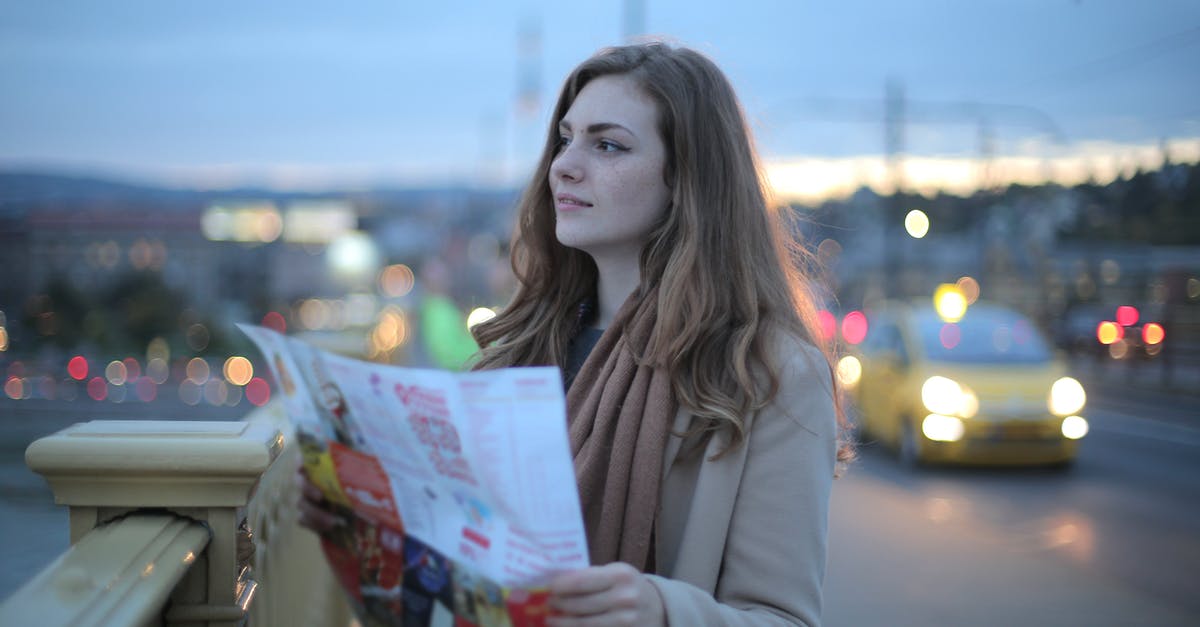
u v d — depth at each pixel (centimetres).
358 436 125
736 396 147
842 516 777
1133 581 591
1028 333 1073
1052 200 3838
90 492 160
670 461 148
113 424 170
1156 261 3522
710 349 151
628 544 145
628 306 164
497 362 185
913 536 708
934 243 4394
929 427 969
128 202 7438
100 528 157
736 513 146
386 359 1115
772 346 151
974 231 4262
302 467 140
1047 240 3825
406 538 127
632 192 164
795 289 179
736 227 161
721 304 155
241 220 7806
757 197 166
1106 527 741
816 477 146
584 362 171
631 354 156
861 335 1720
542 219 187
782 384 148
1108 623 511
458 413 109
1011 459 970
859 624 507
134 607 125
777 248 175
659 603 126
